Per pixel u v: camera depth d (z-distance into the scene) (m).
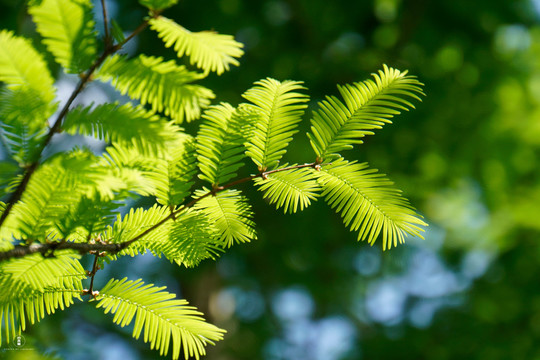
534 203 6.87
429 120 6.64
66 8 1.13
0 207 1.21
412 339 6.59
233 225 1.57
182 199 1.37
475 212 7.85
